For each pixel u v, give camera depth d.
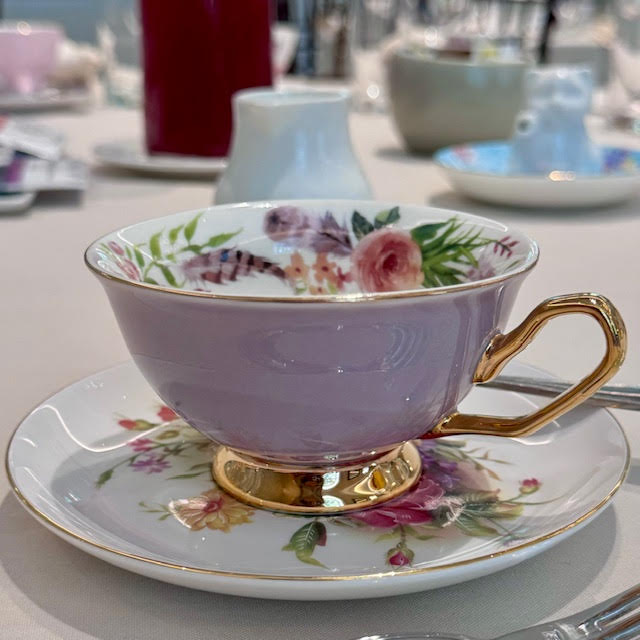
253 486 0.26
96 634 0.21
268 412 0.23
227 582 0.21
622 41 0.91
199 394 0.24
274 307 0.21
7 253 0.48
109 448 0.29
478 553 0.23
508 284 0.24
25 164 0.61
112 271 0.27
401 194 0.61
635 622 0.20
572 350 0.37
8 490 0.27
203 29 0.63
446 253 0.31
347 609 0.22
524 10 1.43
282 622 0.22
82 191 0.61
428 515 0.25
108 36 1.14
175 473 0.27
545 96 0.64
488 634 0.21
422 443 0.29
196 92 0.64
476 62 0.70
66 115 0.92
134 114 0.94
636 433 0.30
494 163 0.65
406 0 1.37
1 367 0.35
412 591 0.21
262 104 0.42
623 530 0.25
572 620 0.20
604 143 0.78
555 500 0.25
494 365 0.25
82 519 0.24
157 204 0.58
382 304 0.22
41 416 0.29
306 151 0.42
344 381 0.23
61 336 0.38
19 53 0.94
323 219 0.33
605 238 0.52
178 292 0.22
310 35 1.15
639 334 0.37
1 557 0.24
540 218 0.56
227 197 0.43
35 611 0.22
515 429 0.25
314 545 0.24
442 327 0.23
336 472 0.25
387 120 0.94
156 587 0.23
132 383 0.32
